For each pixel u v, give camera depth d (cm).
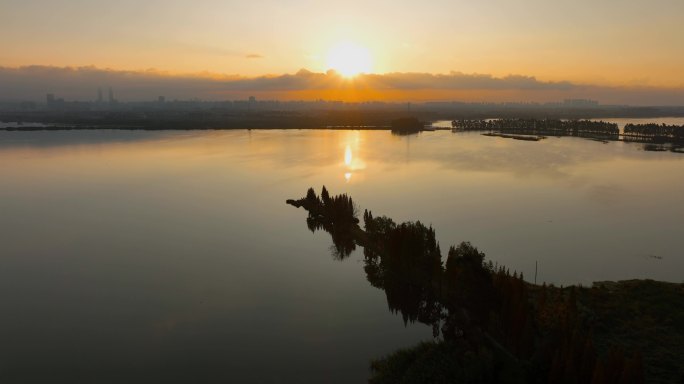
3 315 9050
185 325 8650
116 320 8844
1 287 10338
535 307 7812
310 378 6994
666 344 6719
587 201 17900
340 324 8706
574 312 7031
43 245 13188
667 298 8206
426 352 7075
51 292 10081
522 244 13175
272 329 8506
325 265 11825
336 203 15025
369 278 10962
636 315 7638
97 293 10044
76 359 7550
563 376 5469
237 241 13738
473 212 16462
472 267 8138
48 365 7381
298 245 13400
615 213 16262
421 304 9494
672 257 12144
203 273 11231
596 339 6875
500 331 7200
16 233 14275
